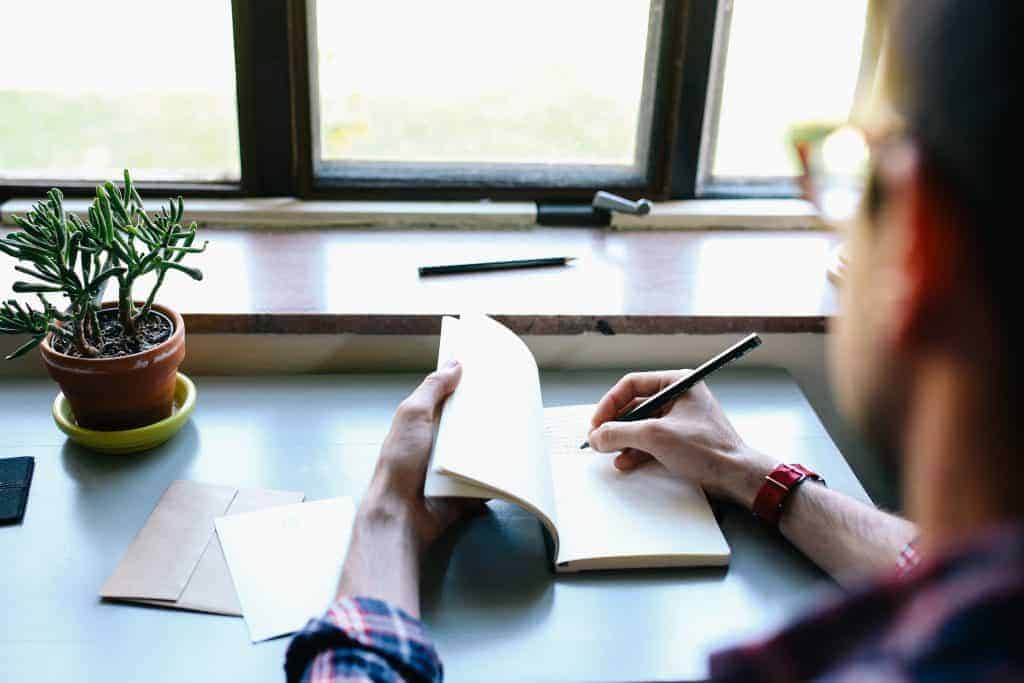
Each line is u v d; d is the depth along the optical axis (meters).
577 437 1.02
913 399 0.28
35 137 1.34
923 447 0.27
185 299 1.16
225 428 1.03
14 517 0.86
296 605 0.77
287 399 1.10
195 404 1.05
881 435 0.30
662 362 1.25
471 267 1.27
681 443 0.91
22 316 0.90
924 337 0.27
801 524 0.84
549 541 0.86
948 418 0.26
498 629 0.76
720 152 1.49
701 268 1.32
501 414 0.89
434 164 1.46
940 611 0.25
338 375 1.17
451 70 1.38
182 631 0.75
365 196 1.44
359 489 0.93
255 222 1.38
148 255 0.93
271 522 0.87
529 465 0.84
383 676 0.59
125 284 0.94
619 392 1.01
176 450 0.98
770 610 0.79
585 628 0.77
